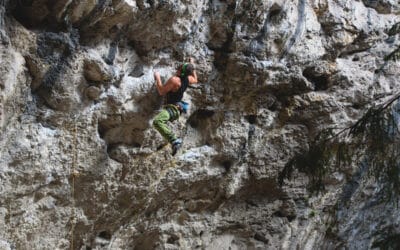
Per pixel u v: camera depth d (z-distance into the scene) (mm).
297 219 13039
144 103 9234
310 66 11195
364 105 12383
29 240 8734
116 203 9875
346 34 11406
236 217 12266
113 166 9375
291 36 10492
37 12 7523
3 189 7910
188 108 9883
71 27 7867
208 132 10711
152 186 10180
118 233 10422
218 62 10047
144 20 8461
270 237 12773
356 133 10148
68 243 9461
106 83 8523
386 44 12492
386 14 12453
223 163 11258
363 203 13516
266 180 12078
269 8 9805
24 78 7680
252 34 9875
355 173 13039
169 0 8461
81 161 8875
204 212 11758
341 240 13508
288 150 11930
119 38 8492
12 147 7852
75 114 8461
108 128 9109
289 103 11492
